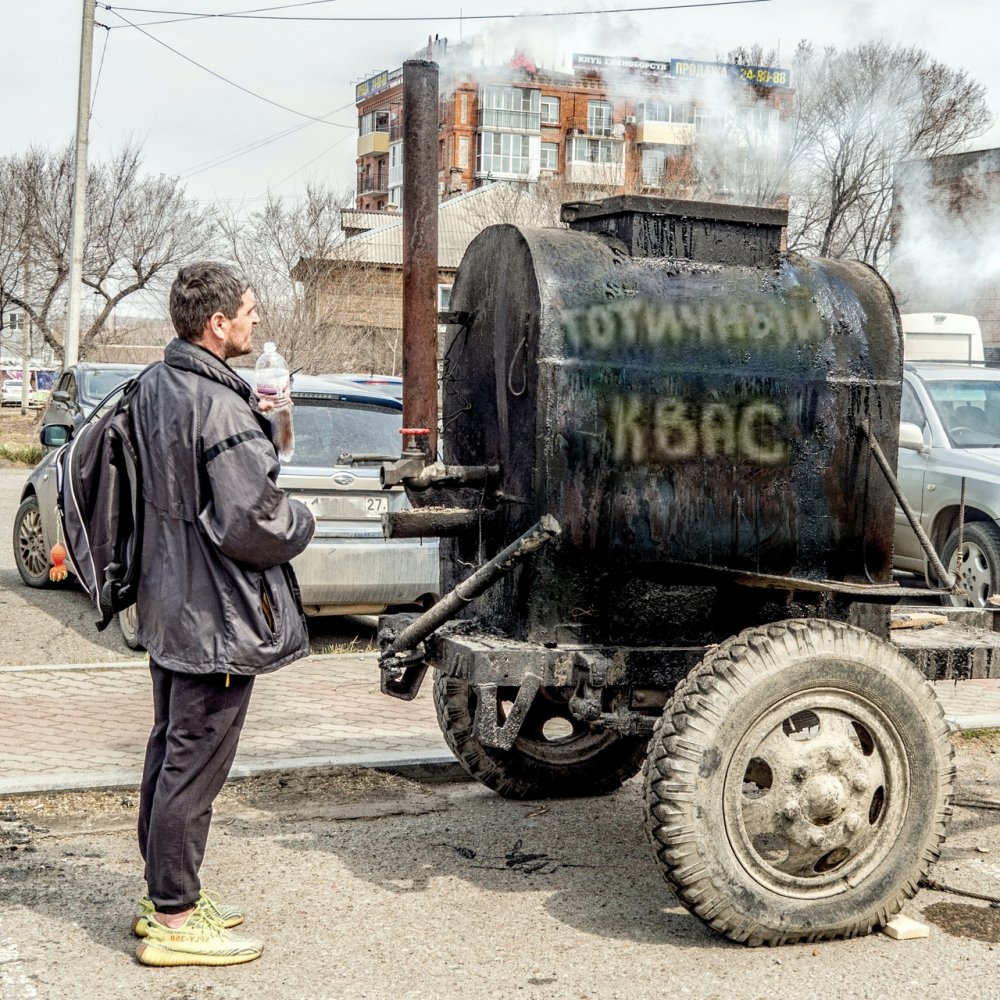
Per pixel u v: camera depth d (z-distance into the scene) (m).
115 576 3.67
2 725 6.10
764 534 4.27
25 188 37.78
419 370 4.30
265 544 3.49
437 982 3.54
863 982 3.59
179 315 3.62
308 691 7.12
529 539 3.76
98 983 3.51
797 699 3.74
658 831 3.63
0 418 40.84
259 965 3.64
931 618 4.62
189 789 3.61
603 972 3.62
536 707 5.20
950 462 9.70
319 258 33.78
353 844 4.69
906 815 3.88
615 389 4.06
